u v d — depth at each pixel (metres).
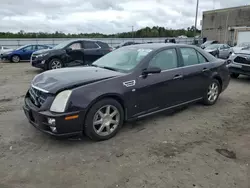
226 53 16.95
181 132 4.02
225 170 2.91
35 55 10.59
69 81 3.47
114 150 3.37
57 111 3.21
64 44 10.84
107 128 3.66
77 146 3.47
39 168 2.91
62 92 3.28
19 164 3.00
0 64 15.59
